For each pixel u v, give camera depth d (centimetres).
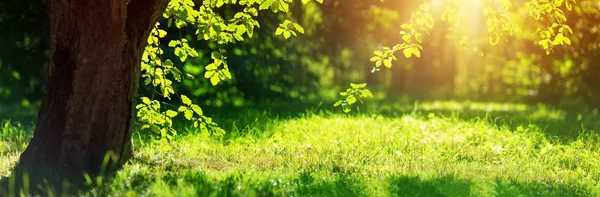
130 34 965
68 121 958
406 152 1311
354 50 2958
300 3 2327
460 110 2491
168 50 2059
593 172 1151
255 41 2325
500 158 1262
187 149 1259
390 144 1372
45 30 2297
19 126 1566
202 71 2261
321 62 2750
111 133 971
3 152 1213
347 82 4938
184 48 1121
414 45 1125
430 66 4500
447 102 3509
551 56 2800
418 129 1596
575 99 3028
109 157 965
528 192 913
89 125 959
